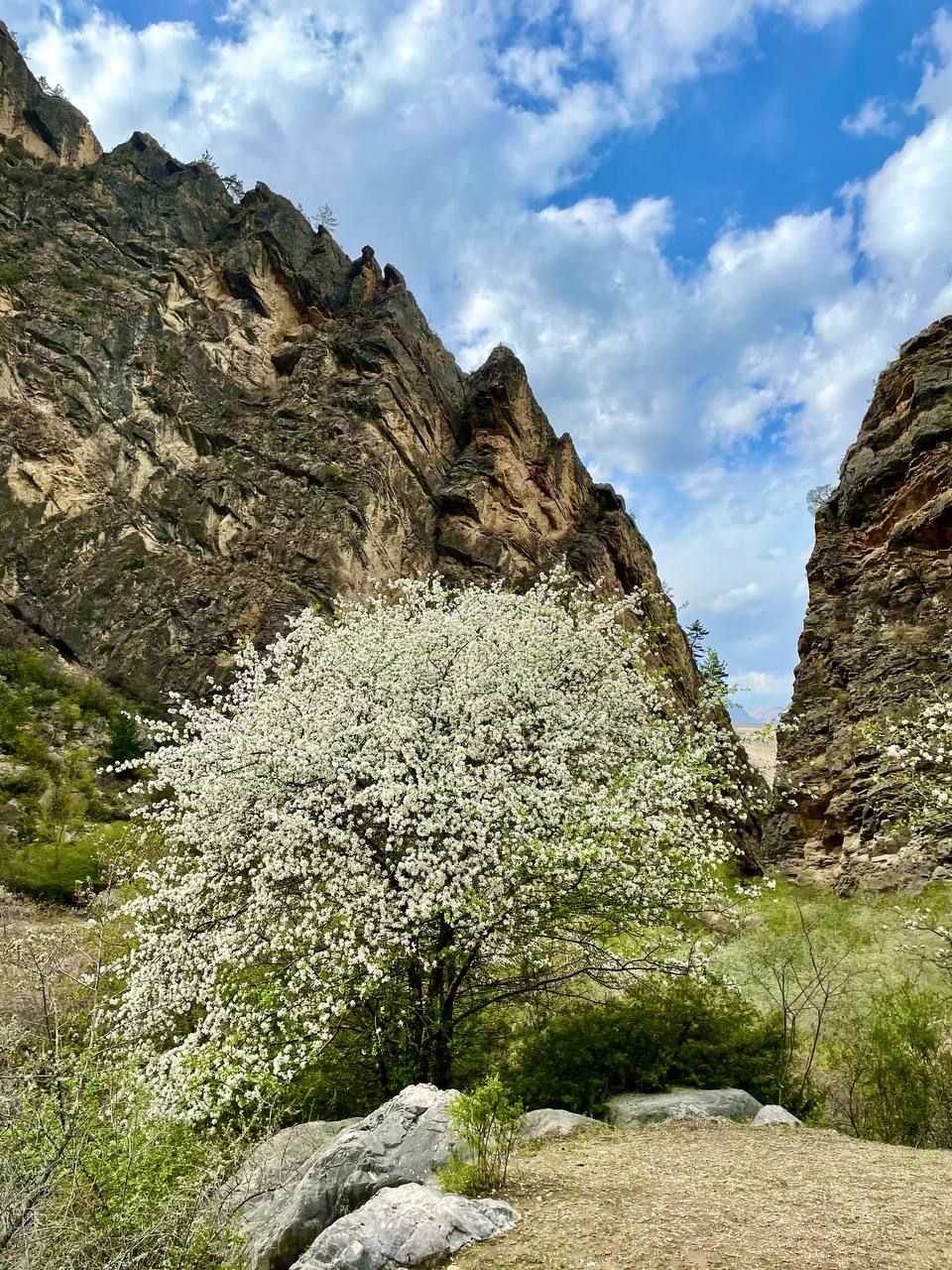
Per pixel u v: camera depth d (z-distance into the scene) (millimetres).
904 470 26953
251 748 10203
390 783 9078
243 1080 8023
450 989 9766
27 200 54156
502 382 59250
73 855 24141
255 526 45281
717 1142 6379
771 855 24922
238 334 54531
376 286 63750
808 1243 4098
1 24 61344
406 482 50719
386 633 12164
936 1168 5562
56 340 46219
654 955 9961
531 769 10094
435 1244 4254
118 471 44312
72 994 9195
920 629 23859
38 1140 4668
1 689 34625
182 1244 4734
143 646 39312
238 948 9234
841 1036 9625
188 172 63344
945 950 10961
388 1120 5875
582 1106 7914
